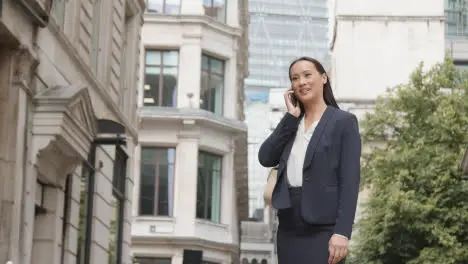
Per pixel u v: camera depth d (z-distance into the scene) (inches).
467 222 1248.8
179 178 1668.3
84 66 774.5
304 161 218.5
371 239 1264.8
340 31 1929.1
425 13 1929.1
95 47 867.4
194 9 1717.5
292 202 219.8
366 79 1908.2
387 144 1389.0
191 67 1707.7
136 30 1055.6
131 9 1028.5
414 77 1373.0
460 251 1214.9
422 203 1252.5
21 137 616.7
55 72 690.8
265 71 6781.5
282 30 6879.9
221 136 1731.1
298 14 6909.5
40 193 692.7
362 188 1366.9
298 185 220.5
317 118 223.9
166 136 1676.9
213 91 1753.2
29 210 637.9
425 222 1238.3
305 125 225.0
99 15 881.5
